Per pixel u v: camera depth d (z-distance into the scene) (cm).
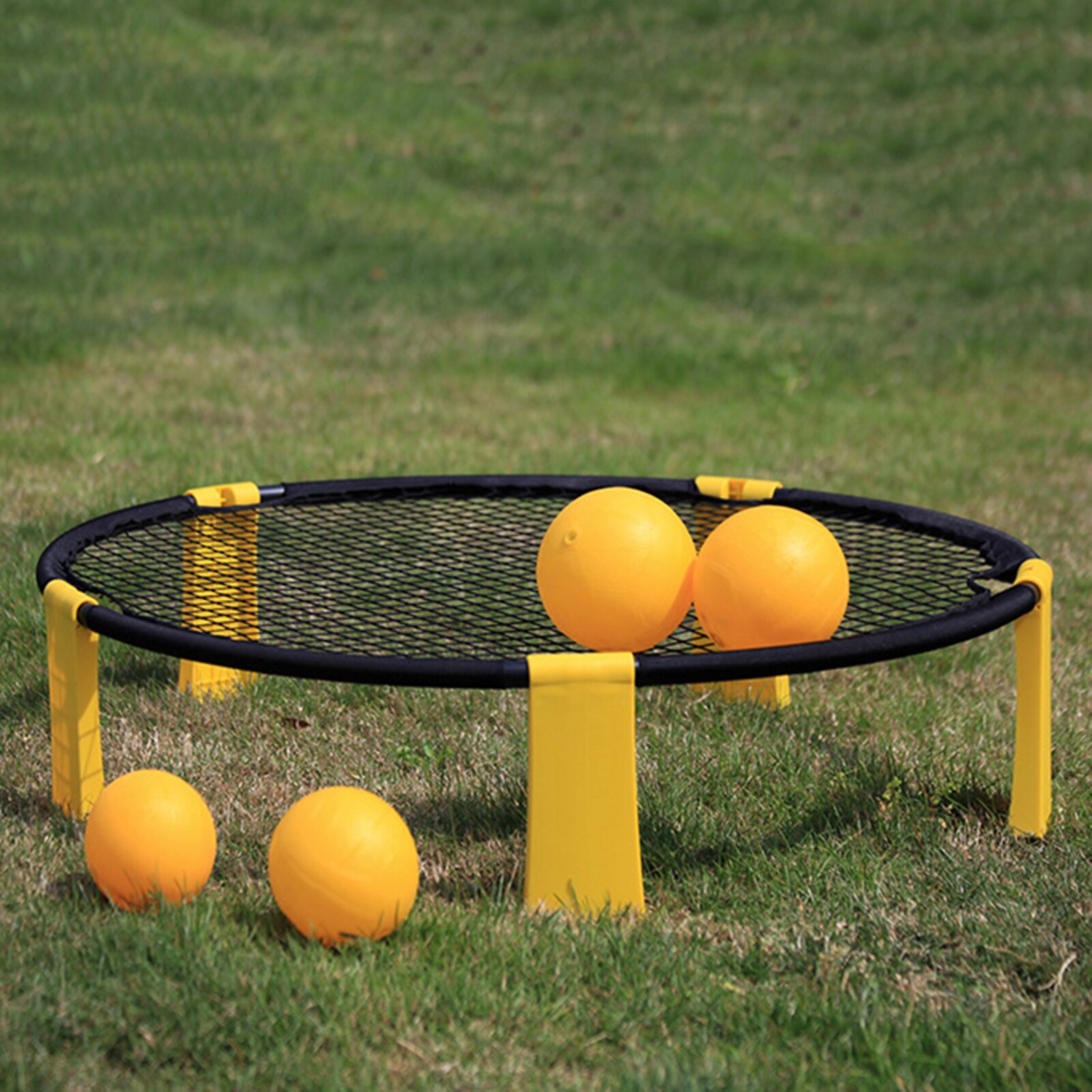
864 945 364
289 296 1303
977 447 956
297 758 475
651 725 511
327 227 1476
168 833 362
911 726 521
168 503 500
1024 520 784
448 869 403
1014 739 507
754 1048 316
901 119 1908
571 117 1847
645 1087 297
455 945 353
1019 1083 304
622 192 1656
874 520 498
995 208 1683
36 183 1495
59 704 416
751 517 395
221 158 1580
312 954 341
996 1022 326
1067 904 385
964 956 361
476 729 497
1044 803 427
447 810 440
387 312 1291
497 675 350
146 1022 315
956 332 1312
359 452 855
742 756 480
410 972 338
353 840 343
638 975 342
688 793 452
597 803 362
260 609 541
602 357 1184
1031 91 1986
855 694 553
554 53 2038
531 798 361
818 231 1611
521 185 1650
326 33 1981
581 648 528
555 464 844
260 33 1928
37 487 760
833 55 2091
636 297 1353
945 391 1150
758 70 2038
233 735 491
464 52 2002
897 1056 313
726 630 390
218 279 1332
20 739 481
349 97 1769
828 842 421
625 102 1908
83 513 712
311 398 1022
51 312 1215
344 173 1580
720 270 1466
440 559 630
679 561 391
